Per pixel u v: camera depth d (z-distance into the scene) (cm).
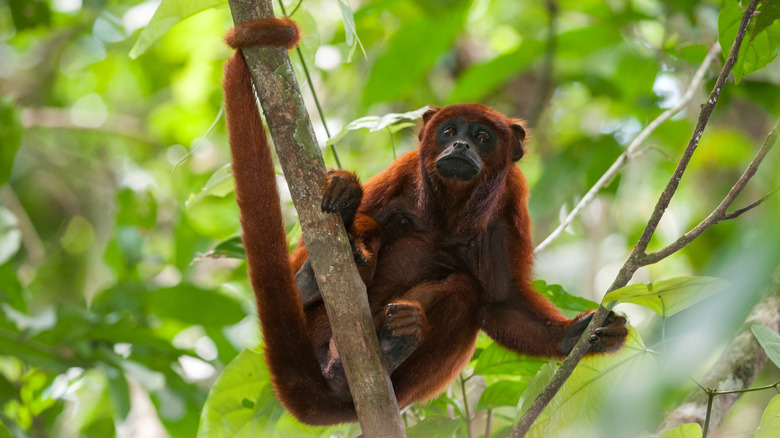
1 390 1094
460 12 1345
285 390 755
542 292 978
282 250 720
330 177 723
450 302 855
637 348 696
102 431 1237
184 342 1506
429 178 921
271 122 663
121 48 2006
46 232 1856
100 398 1270
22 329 1079
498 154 927
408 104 1802
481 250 930
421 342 797
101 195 1908
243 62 696
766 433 640
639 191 1833
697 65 1448
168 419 1072
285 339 736
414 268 920
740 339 846
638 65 1502
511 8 1905
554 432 720
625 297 640
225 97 702
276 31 669
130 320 1117
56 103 2106
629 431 691
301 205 653
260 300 728
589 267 1738
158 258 1385
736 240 673
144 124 2038
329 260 645
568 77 1530
